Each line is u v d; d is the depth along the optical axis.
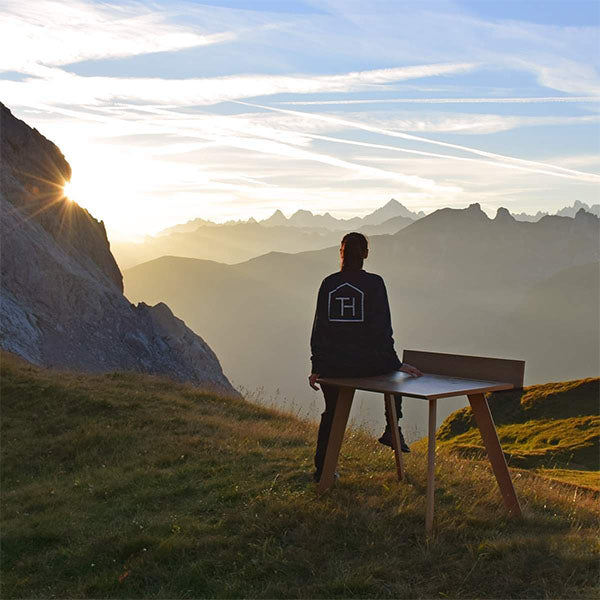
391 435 4.67
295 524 3.76
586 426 18.72
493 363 3.82
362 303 3.97
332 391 4.35
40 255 25.20
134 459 6.35
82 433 7.46
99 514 4.66
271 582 3.20
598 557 3.23
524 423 21.38
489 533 3.58
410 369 4.04
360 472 4.91
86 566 3.79
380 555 3.36
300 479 4.69
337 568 3.25
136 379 12.33
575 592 2.91
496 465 3.92
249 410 10.24
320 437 4.44
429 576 3.16
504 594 2.96
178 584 3.37
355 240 4.06
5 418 8.52
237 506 4.22
